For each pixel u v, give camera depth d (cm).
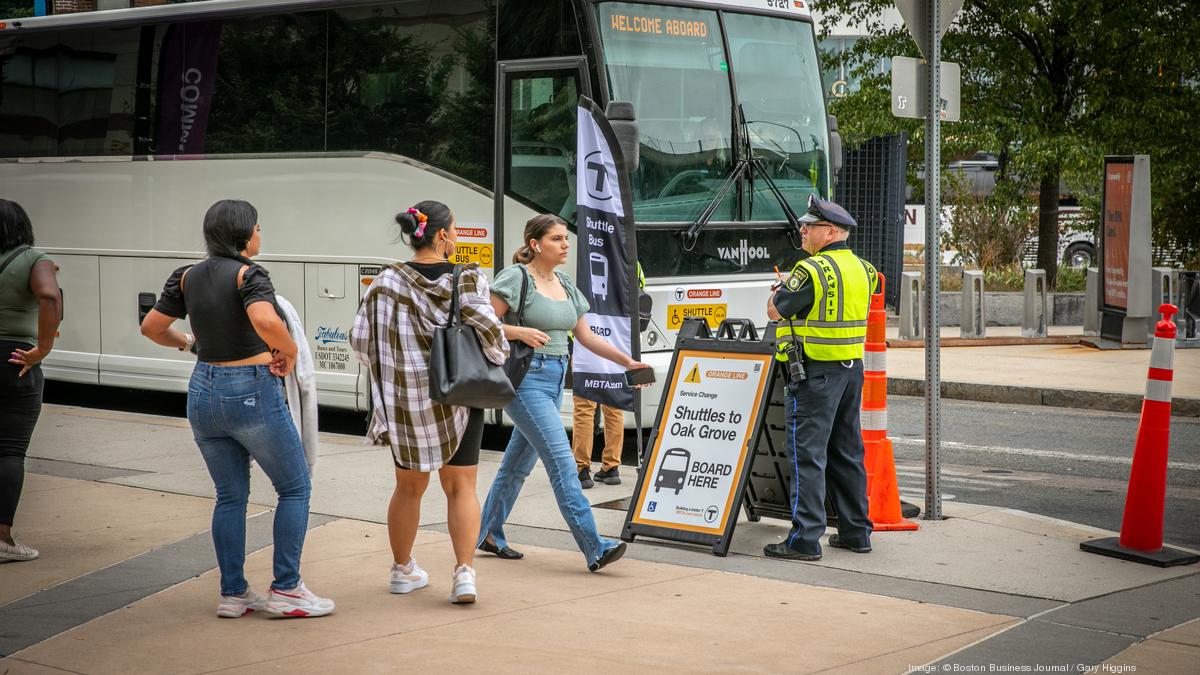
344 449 1158
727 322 835
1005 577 724
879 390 840
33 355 741
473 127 1179
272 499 935
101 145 1437
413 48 1215
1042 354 1788
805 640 604
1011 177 2417
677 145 1153
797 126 1256
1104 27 2184
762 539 821
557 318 730
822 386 756
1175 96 2259
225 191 1345
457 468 665
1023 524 859
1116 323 1855
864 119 2281
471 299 639
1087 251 3500
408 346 647
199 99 1362
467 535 666
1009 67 2259
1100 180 2338
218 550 641
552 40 1130
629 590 696
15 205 743
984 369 1644
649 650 588
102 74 1435
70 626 628
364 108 1248
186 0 1539
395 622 633
